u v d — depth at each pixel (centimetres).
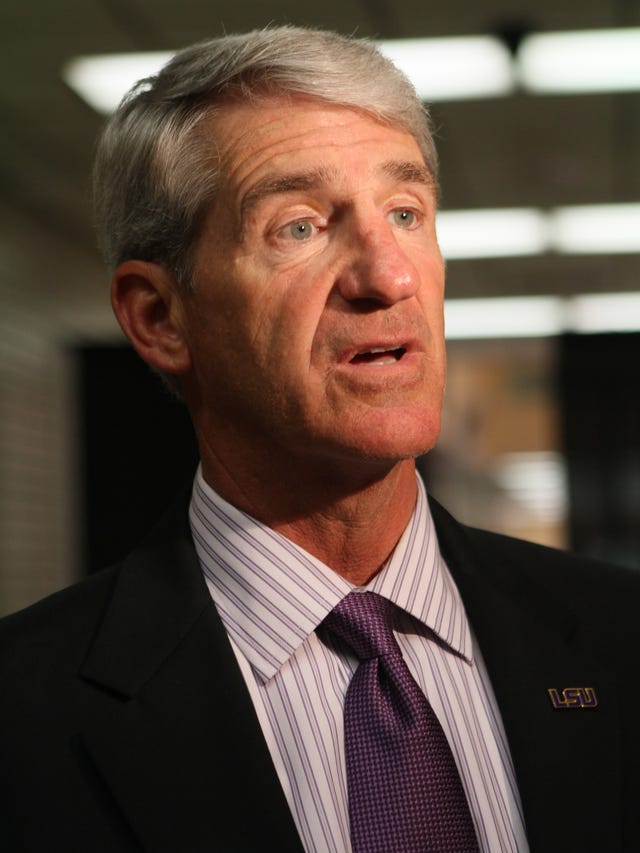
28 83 684
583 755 138
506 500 3009
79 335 1139
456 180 872
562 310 1319
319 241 138
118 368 945
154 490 933
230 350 142
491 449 2381
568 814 134
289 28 145
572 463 1092
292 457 140
